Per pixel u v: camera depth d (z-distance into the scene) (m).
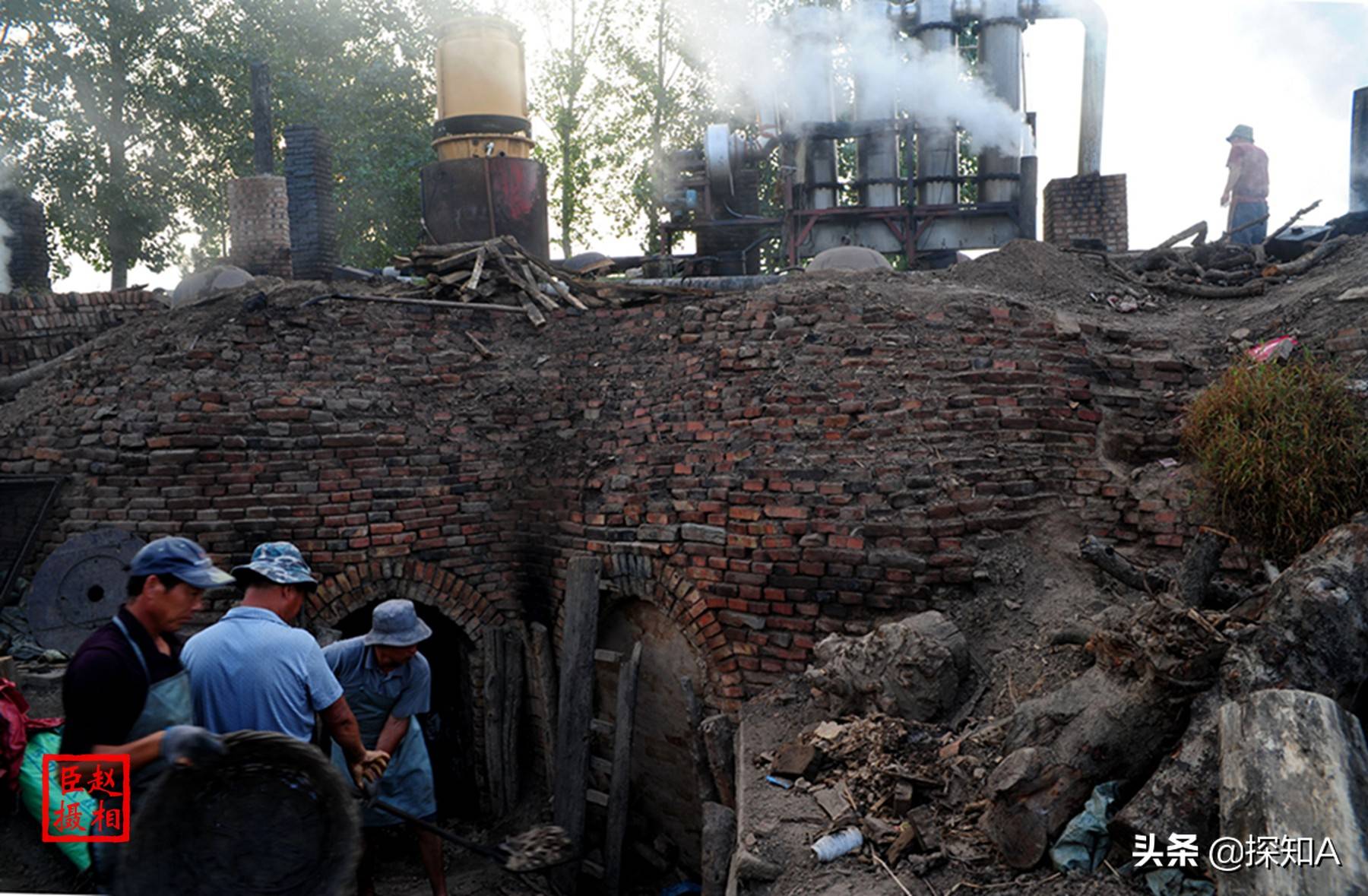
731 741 6.05
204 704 3.29
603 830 7.36
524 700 8.10
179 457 7.26
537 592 7.94
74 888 4.08
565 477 7.85
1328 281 7.41
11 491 7.32
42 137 20.11
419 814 5.04
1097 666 4.15
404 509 7.72
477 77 11.77
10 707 4.44
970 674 5.36
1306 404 5.64
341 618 7.47
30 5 19.25
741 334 7.68
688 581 6.73
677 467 7.11
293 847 2.68
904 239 12.80
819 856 4.20
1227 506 5.68
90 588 7.03
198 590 2.98
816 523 6.29
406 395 8.26
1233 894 3.03
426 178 11.72
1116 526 6.13
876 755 4.83
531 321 9.09
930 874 3.91
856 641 5.55
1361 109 10.02
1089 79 12.95
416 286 9.51
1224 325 7.71
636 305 9.12
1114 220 12.29
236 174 21.28
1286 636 3.68
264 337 8.16
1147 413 6.84
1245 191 10.81
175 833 2.58
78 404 7.88
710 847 5.44
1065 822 3.71
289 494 7.41
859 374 6.95
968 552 5.98
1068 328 7.14
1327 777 3.00
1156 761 3.78
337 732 3.65
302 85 20.19
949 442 6.48
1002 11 12.40
